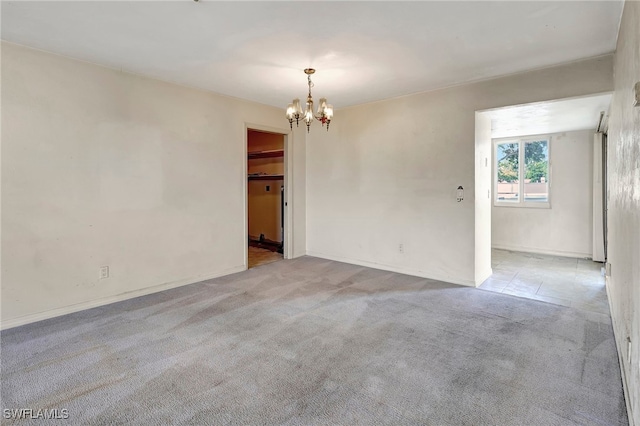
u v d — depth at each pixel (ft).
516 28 8.38
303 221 18.48
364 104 15.72
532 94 11.37
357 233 16.46
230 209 14.80
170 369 7.25
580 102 11.47
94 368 7.27
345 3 7.19
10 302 9.29
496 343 8.42
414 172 14.30
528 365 7.41
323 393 6.46
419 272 14.39
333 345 8.34
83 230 10.56
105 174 10.98
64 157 10.10
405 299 11.60
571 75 10.63
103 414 5.85
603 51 9.79
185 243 13.23
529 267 16.15
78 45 9.29
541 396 6.36
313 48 9.48
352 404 6.15
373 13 7.61
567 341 8.49
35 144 9.56
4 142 9.06
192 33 8.56
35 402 6.15
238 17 7.76
